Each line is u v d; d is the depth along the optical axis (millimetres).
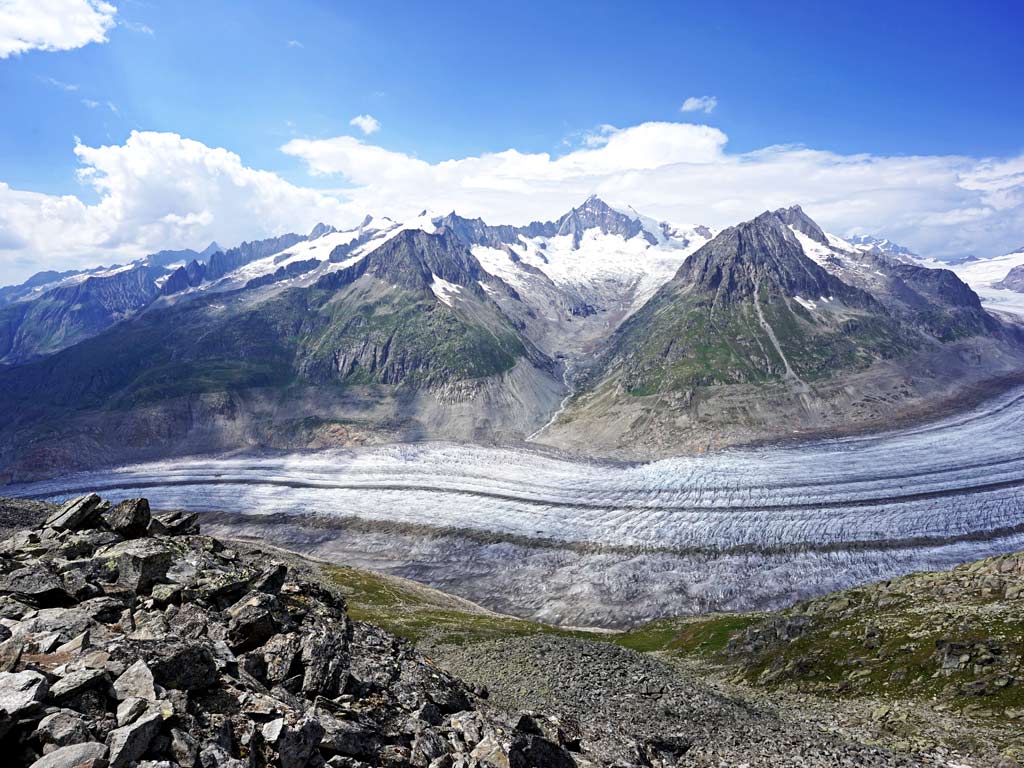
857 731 40656
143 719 12953
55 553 23484
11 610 18516
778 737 37188
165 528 28625
